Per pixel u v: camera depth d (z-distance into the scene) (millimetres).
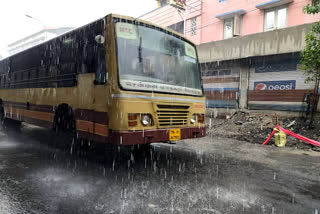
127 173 4094
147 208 2758
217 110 12930
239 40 11289
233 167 4617
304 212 2762
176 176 3973
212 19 14945
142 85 4023
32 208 2734
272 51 10172
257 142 7406
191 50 5383
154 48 4500
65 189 3303
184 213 2656
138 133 3820
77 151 5266
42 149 5781
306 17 11156
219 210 2754
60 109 5430
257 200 3068
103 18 4160
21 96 7266
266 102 10992
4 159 4809
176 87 4602
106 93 3932
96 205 2820
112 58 3869
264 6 12344
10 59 8273
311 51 7082
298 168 4613
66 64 5141
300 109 9883
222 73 12734
